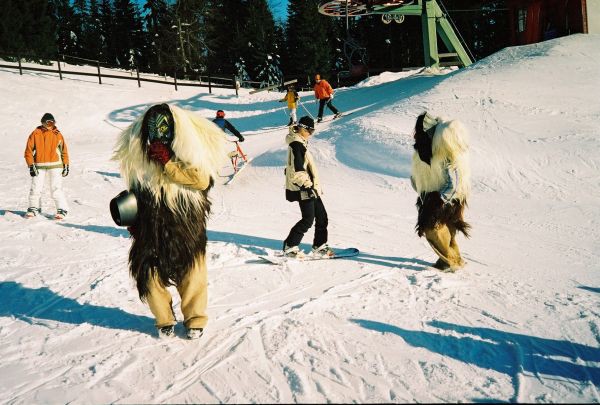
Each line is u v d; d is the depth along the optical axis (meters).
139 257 3.65
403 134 11.95
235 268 5.50
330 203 9.24
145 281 3.66
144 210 3.64
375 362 3.29
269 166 13.14
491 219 7.54
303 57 52.28
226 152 4.00
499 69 15.09
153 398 2.96
